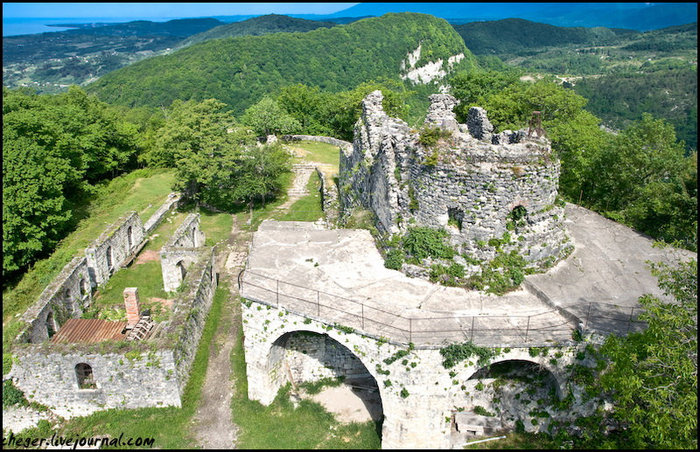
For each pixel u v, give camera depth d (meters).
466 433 18.17
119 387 19.42
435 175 19.83
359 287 19.22
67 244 36.84
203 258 27.67
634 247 22.34
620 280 19.66
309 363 20.78
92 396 19.52
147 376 19.25
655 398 14.87
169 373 19.27
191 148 40.78
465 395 18.73
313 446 17.92
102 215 43.03
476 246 19.64
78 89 61.03
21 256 34.03
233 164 39.22
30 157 35.97
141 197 47.91
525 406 18.36
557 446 17.50
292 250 22.02
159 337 20.20
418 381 16.41
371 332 16.45
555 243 20.53
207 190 41.69
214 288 28.09
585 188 35.62
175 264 28.33
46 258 35.59
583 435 17.42
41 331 22.17
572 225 24.34
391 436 17.41
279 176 45.84
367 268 20.64
